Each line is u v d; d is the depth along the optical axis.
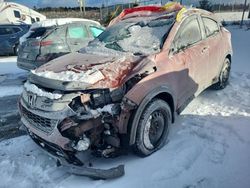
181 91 4.05
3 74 8.95
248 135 3.97
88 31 8.18
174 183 3.07
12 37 13.20
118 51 3.96
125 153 3.51
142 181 3.12
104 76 3.23
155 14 4.65
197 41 4.62
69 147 3.04
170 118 3.80
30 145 4.10
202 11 5.00
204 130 4.14
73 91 3.09
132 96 3.21
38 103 3.20
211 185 3.03
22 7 22.84
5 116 5.38
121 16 5.07
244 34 15.51
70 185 3.15
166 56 3.81
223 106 5.05
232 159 3.45
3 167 3.56
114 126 3.16
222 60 5.51
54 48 7.38
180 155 3.53
